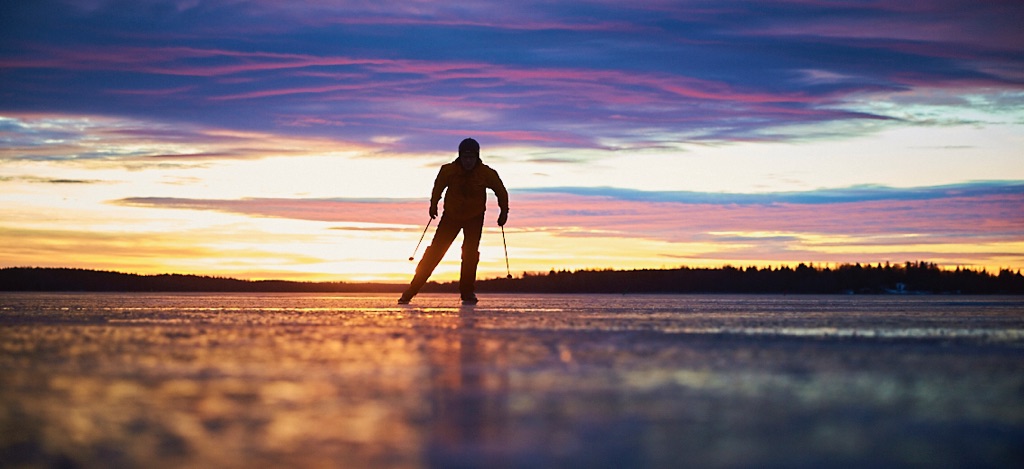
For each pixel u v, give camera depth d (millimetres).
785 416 2904
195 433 2645
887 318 7746
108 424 2762
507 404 3105
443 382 3580
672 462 2332
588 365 4098
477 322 6953
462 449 2467
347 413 2941
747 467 2287
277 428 2715
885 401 3180
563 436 2631
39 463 2326
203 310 8812
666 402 3146
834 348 4902
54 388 3410
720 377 3732
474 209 11438
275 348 4773
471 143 11312
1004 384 3572
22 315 7730
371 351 4645
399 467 2281
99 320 7035
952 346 5074
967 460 2387
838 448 2486
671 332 5945
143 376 3721
